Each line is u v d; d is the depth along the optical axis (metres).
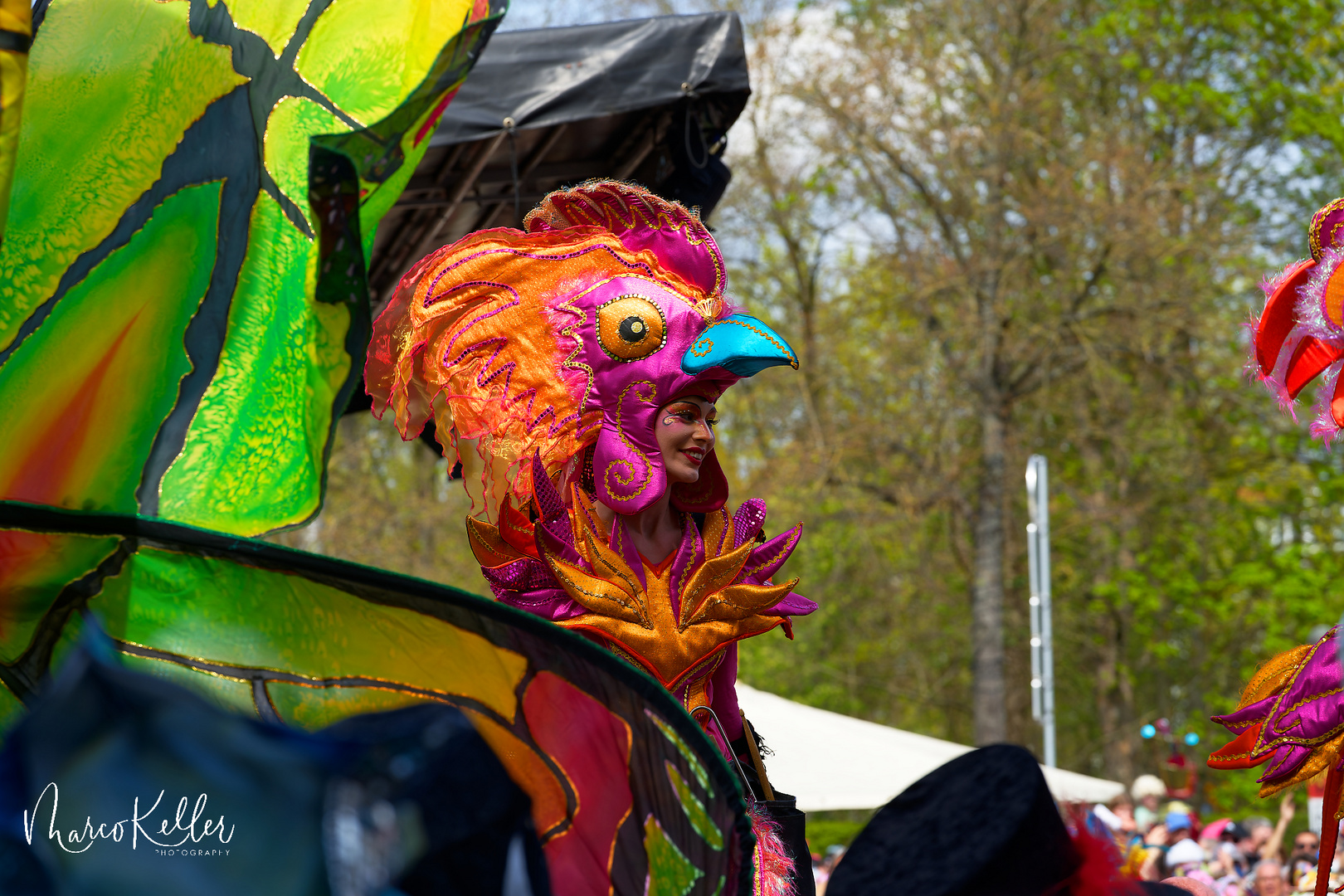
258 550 1.08
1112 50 17.23
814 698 19.64
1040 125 16.27
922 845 0.82
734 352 2.03
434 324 2.16
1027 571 19.45
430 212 4.63
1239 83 16.86
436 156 4.16
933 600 18.89
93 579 1.13
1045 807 0.83
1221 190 16.36
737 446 17.11
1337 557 17.23
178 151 1.18
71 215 1.15
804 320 17.02
